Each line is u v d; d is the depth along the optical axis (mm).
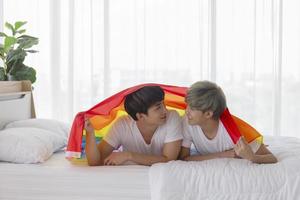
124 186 1392
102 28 3230
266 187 1296
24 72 2566
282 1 3104
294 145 1794
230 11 3166
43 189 1435
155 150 1621
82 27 3238
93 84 3242
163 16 3203
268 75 3174
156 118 1502
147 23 3217
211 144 1568
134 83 3234
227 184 1305
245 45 3168
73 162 1616
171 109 1678
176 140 1534
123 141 1635
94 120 1695
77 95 3260
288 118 3191
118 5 3225
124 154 1539
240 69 3180
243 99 3186
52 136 1821
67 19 3234
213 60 3166
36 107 3283
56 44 3246
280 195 1292
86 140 1546
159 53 3221
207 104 1426
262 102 3195
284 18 3152
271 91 3172
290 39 3152
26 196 1444
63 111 3285
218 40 3188
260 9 3152
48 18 3254
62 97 3283
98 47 3250
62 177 1424
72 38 3209
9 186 1451
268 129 3195
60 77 3271
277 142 1904
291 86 3174
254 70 3154
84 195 1413
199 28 3176
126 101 1546
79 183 1413
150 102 1480
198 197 1301
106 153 1607
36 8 3252
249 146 1427
